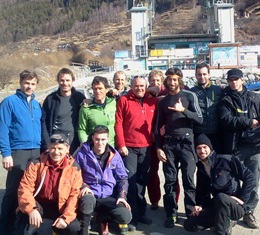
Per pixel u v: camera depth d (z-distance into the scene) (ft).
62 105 17.57
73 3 469.98
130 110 17.67
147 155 17.89
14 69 167.63
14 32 417.08
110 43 347.56
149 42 163.12
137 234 16.81
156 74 20.85
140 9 144.15
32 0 498.69
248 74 110.93
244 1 379.76
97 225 16.89
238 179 15.75
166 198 17.53
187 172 17.04
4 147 15.79
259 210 18.89
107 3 456.45
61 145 14.71
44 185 14.75
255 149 17.10
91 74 156.87
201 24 339.57
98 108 17.44
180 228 17.38
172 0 418.31
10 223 16.39
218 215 15.37
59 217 14.53
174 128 17.30
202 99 17.83
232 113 17.04
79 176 15.11
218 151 17.85
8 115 15.96
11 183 16.15
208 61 139.64
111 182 16.31
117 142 17.54
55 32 415.23
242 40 313.32
